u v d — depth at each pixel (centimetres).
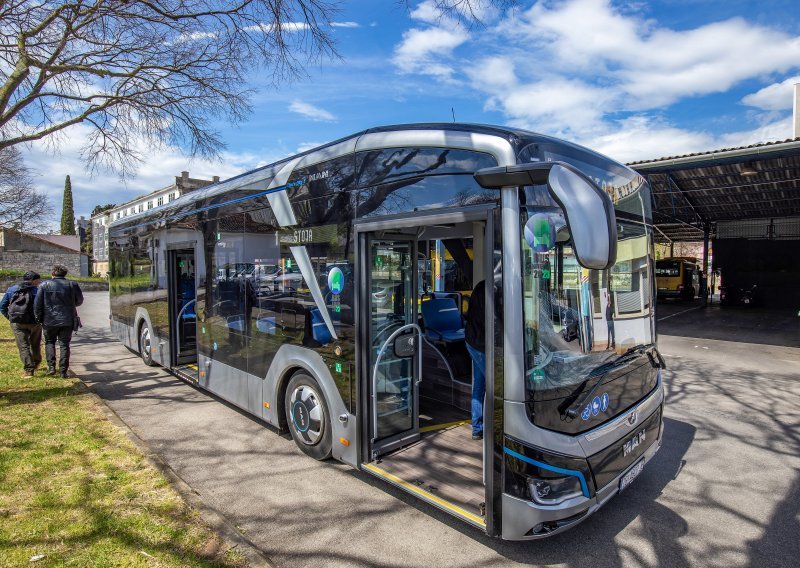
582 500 281
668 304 2389
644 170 1238
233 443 493
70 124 640
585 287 311
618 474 313
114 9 576
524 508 272
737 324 1555
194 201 643
